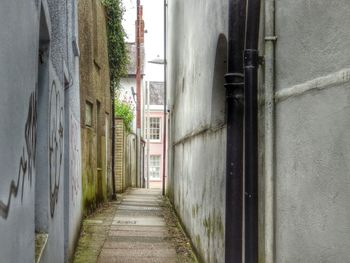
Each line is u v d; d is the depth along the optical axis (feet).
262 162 11.15
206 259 18.62
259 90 11.43
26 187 8.52
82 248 22.79
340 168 7.30
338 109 7.38
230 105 12.24
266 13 10.71
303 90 8.79
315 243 8.20
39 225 12.69
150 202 46.01
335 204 7.46
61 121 16.98
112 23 44.37
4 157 6.63
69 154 19.15
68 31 19.62
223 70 17.39
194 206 22.85
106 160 43.14
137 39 72.08
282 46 10.10
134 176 80.69
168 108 50.57
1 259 6.40
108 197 45.70
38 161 12.82
